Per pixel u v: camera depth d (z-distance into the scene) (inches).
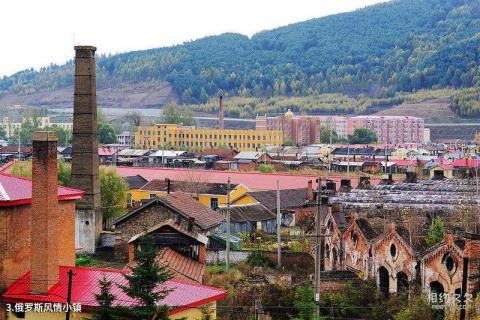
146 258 1653.5
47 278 1860.2
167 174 6008.9
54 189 1889.8
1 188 1930.4
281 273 2864.2
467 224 3088.1
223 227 3846.0
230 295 2449.6
